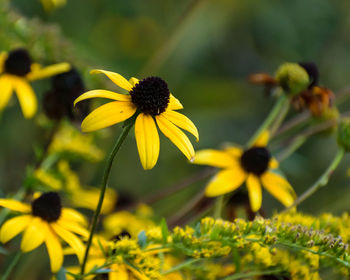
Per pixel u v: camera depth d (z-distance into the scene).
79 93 0.73
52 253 0.64
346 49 1.11
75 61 0.77
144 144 0.62
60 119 0.73
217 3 1.13
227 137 1.08
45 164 0.75
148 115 0.63
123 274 0.64
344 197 0.80
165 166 1.03
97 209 0.62
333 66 1.10
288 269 0.65
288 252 0.66
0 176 0.84
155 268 0.64
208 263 0.67
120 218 0.78
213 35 1.13
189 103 1.08
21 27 0.77
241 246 0.63
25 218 0.65
